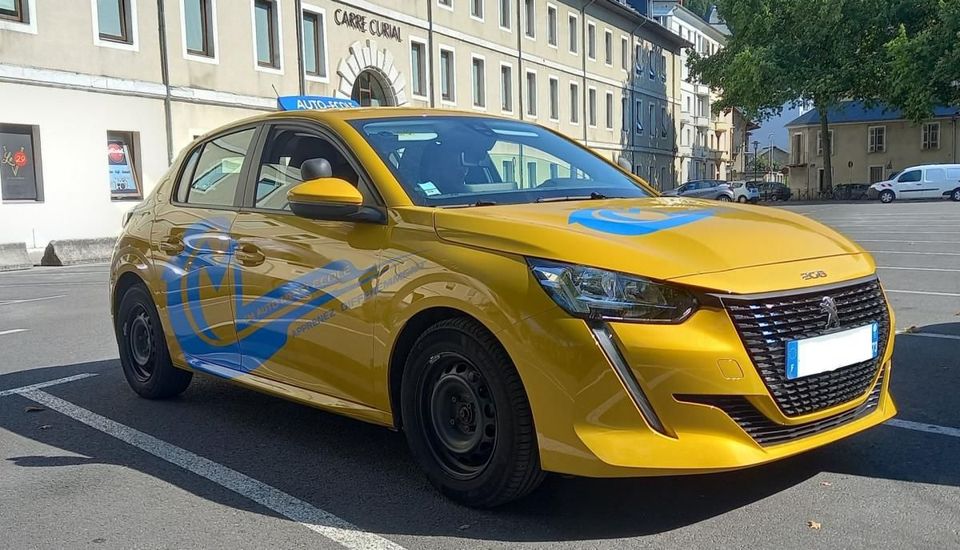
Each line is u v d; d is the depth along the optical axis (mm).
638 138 54781
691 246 3328
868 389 3586
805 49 50031
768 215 3975
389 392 3756
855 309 3477
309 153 4430
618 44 51312
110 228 20594
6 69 18203
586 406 3098
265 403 5461
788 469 3941
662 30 56500
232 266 4590
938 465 3953
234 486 3953
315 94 26766
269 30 25344
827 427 3434
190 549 3277
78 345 7645
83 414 5258
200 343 4914
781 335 3199
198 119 22812
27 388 5973
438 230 3609
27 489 3969
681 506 3549
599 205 3959
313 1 26594
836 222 24641
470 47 35562
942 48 42594
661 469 3012
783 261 3389
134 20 21047
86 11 19891
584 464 3088
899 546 3125
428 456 3674
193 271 4891
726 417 3117
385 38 30031
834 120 64375
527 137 4812
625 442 3055
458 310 3434
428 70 32594
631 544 3195
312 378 4156
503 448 3336
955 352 6359
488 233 3463
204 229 4867
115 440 4707
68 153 19625
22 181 18875
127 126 20953
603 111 49406
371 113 4547
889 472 3877
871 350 3549
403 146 4227
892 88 45594
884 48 45406
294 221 4277
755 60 49094
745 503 3557
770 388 3162
